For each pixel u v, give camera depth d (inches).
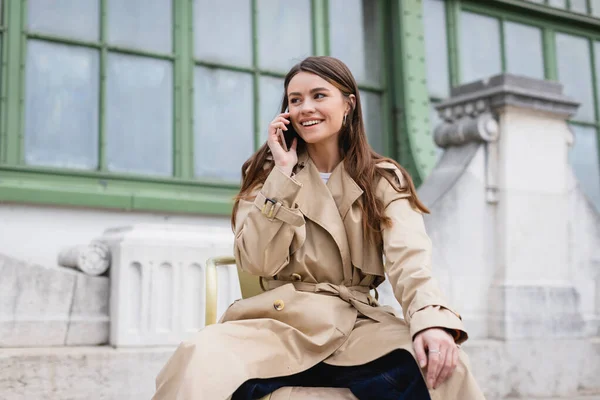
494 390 162.9
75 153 191.0
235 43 220.2
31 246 174.7
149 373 129.5
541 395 168.6
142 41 204.5
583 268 187.3
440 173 179.6
